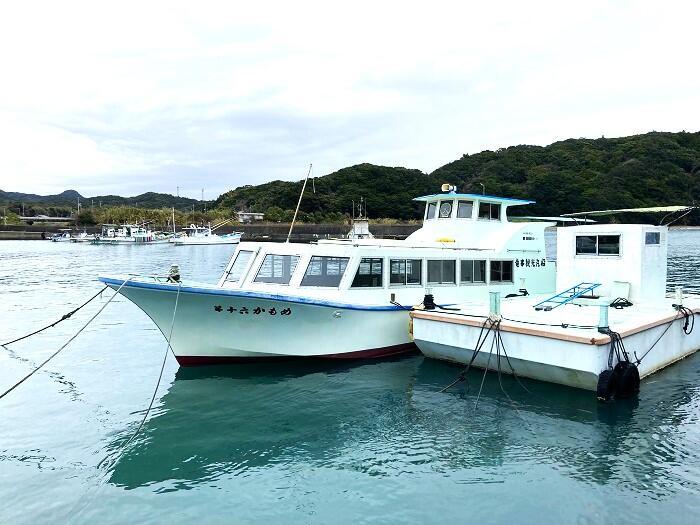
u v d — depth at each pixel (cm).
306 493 673
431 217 1667
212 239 8800
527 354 1023
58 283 3219
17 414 954
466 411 944
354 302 1255
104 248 7806
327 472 729
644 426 866
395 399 1009
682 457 758
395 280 1332
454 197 1566
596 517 609
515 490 672
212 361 1170
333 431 866
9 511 634
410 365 1231
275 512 630
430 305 1262
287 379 1130
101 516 624
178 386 1088
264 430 872
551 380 1044
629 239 1380
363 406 975
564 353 975
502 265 1581
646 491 664
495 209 1658
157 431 870
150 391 1074
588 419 897
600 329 975
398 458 768
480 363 1145
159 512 632
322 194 10538
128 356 1373
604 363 962
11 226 11488
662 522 598
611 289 1402
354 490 679
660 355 1167
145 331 1705
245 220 9762
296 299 1108
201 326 1109
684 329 1250
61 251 7012
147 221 11881
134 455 784
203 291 1045
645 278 1386
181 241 8669
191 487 691
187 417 927
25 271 4041
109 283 1042
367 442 823
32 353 1409
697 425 871
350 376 1150
